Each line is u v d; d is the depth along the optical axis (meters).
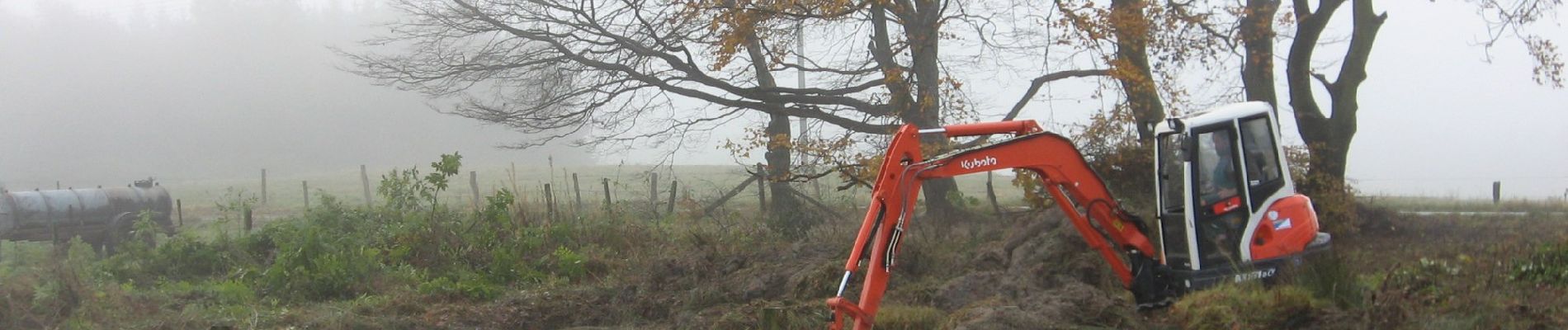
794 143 20.22
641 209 20.97
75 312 11.78
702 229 17.84
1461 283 9.15
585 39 24.00
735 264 13.47
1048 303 9.93
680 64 23.02
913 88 20.42
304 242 14.44
